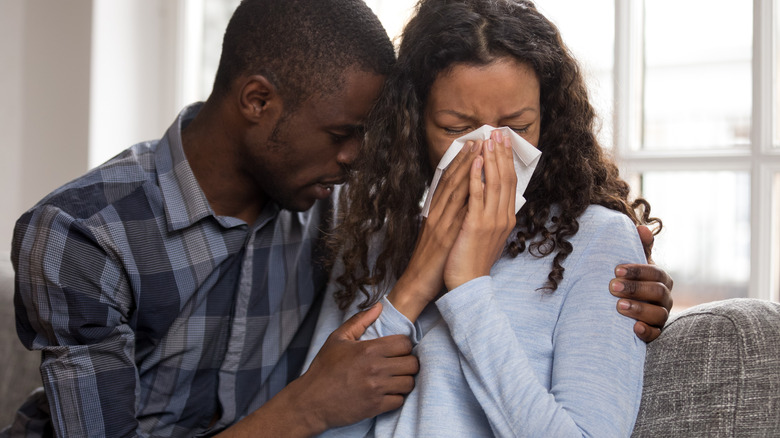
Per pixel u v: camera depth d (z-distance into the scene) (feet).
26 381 5.00
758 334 2.94
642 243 3.42
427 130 3.34
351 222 3.66
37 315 3.53
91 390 3.49
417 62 3.31
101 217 3.61
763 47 5.26
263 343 4.00
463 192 3.14
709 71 5.56
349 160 3.68
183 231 3.79
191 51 7.69
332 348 3.35
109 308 3.56
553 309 3.12
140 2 7.54
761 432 2.78
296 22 3.52
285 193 3.79
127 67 7.47
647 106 5.83
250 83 3.60
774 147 5.27
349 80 3.53
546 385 3.05
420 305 3.24
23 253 3.54
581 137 3.43
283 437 3.28
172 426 3.88
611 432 2.75
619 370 2.89
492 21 3.17
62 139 7.39
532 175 3.40
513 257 3.27
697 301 5.68
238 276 3.93
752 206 5.36
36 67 7.52
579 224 3.24
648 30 5.79
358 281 3.63
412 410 3.18
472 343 2.94
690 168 5.61
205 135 3.86
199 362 3.89
